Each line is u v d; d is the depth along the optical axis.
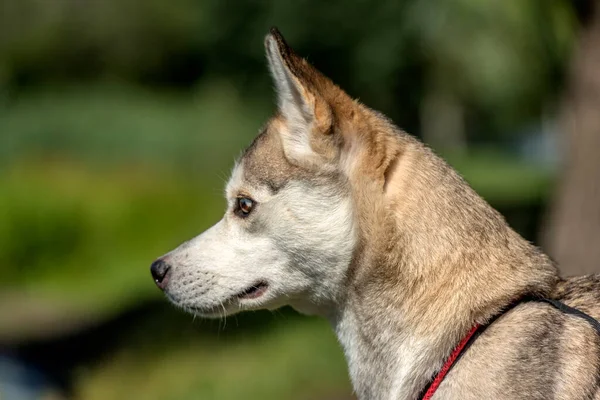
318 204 6.05
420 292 5.78
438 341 5.65
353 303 6.08
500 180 40.84
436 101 52.53
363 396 6.11
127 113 41.50
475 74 38.84
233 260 6.38
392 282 5.86
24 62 57.94
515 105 36.00
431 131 57.66
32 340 17.17
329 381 12.98
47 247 25.00
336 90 6.24
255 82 40.72
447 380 5.54
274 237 6.21
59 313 20.00
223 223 6.58
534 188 34.03
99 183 29.05
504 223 6.04
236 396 12.66
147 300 19.94
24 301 21.83
